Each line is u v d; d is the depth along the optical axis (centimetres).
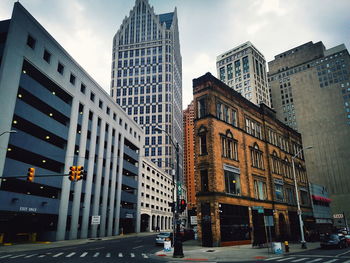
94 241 3628
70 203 4003
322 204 5853
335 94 11406
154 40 14088
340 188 10231
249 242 3041
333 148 10819
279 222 3888
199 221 2797
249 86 11731
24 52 3331
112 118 5656
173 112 13025
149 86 13225
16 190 3597
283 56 13638
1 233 3139
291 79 12912
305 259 1680
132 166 6706
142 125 12600
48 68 3738
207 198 2783
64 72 4103
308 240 3712
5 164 2945
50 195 4019
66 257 1744
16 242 3216
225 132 3186
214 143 2942
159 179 9519
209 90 3131
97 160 4919
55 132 3778
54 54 3906
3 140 2922
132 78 13538
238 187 3139
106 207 5084
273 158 4125
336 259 1653
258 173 3619
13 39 3197
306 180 5266
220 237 2648
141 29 14562
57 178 3750
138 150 7238
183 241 3566
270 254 2014
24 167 3189
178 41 16725
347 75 11356
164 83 13150
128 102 13112
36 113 3456
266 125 4188
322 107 11562
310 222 5019
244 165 3366
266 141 4022
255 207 3272
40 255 1872
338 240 2580
